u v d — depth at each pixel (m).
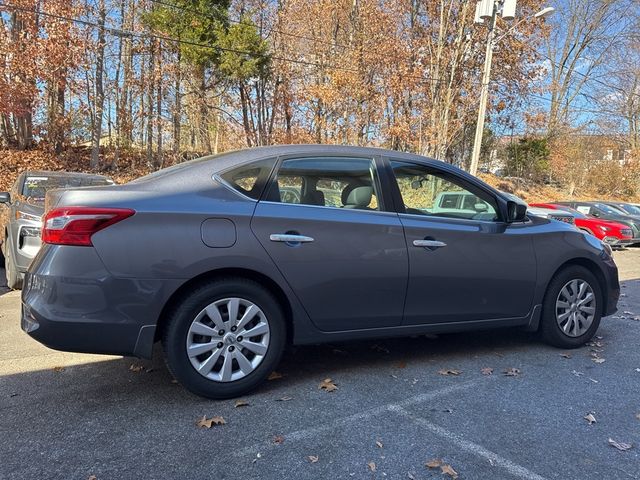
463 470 2.49
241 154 3.46
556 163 32.38
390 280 3.58
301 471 2.46
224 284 3.15
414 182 3.86
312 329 3.44
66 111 19.39
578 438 2.84
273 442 2.72
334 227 3.42
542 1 23.19
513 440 2.80
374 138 22.39
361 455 2.61
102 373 3.71
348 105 21.72
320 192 3.53
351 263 3.46
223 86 21.56
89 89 18.44
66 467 2.45
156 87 19.95
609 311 4.64
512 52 23.30
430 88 22.03
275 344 3.33
